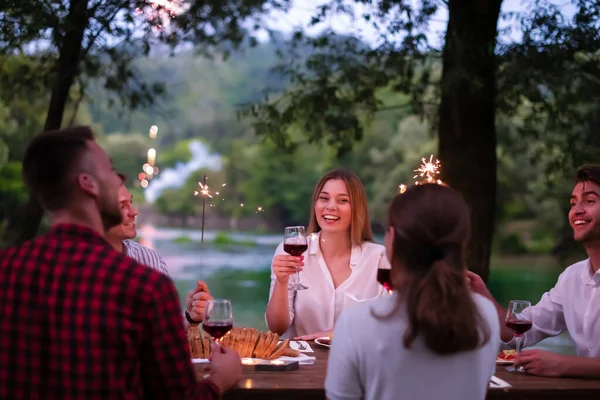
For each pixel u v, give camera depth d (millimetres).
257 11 6812
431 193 1560
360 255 3297
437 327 1444
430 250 1515
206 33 6656
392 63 6742
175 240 34906
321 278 3285
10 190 18875
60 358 1492
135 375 1521
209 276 22719
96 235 1604
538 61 6102
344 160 32875
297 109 7336
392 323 1512
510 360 2559
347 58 7273
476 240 5949
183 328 1573
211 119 40406
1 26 5227
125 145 34156
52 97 5750
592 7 5828
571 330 2775
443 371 1505
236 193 38906
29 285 1530
